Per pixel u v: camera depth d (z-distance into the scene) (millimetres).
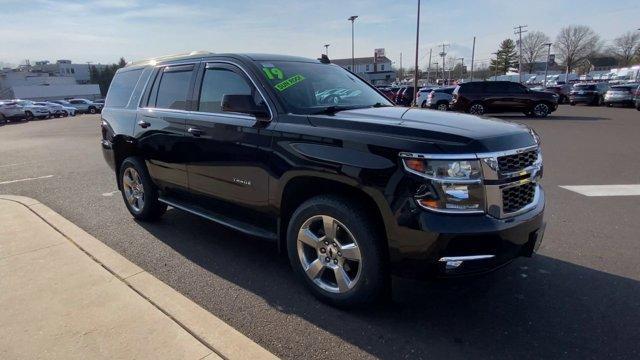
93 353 2777
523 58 103188
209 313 3205
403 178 2857
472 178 2838
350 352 2896
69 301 3377
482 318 3266
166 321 3104
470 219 2846
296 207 3750
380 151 2965
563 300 3498
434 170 2818
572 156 9859
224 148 3994
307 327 3184
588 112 24031
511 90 20812
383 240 3105
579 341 2969
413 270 2951
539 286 3729
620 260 4219
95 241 4559
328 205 3215
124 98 5551
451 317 3285
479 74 110562
